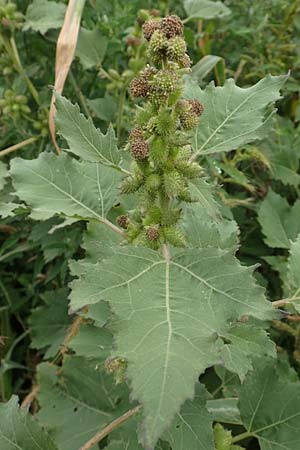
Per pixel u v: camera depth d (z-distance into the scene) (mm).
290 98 975
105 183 436
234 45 1001
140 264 330
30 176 422
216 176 781
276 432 491
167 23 358
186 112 366
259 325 502
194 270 328
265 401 494
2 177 634
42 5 813
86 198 427
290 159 836
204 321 302
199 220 477
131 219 410
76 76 861
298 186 881
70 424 597
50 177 426
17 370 807
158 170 378
